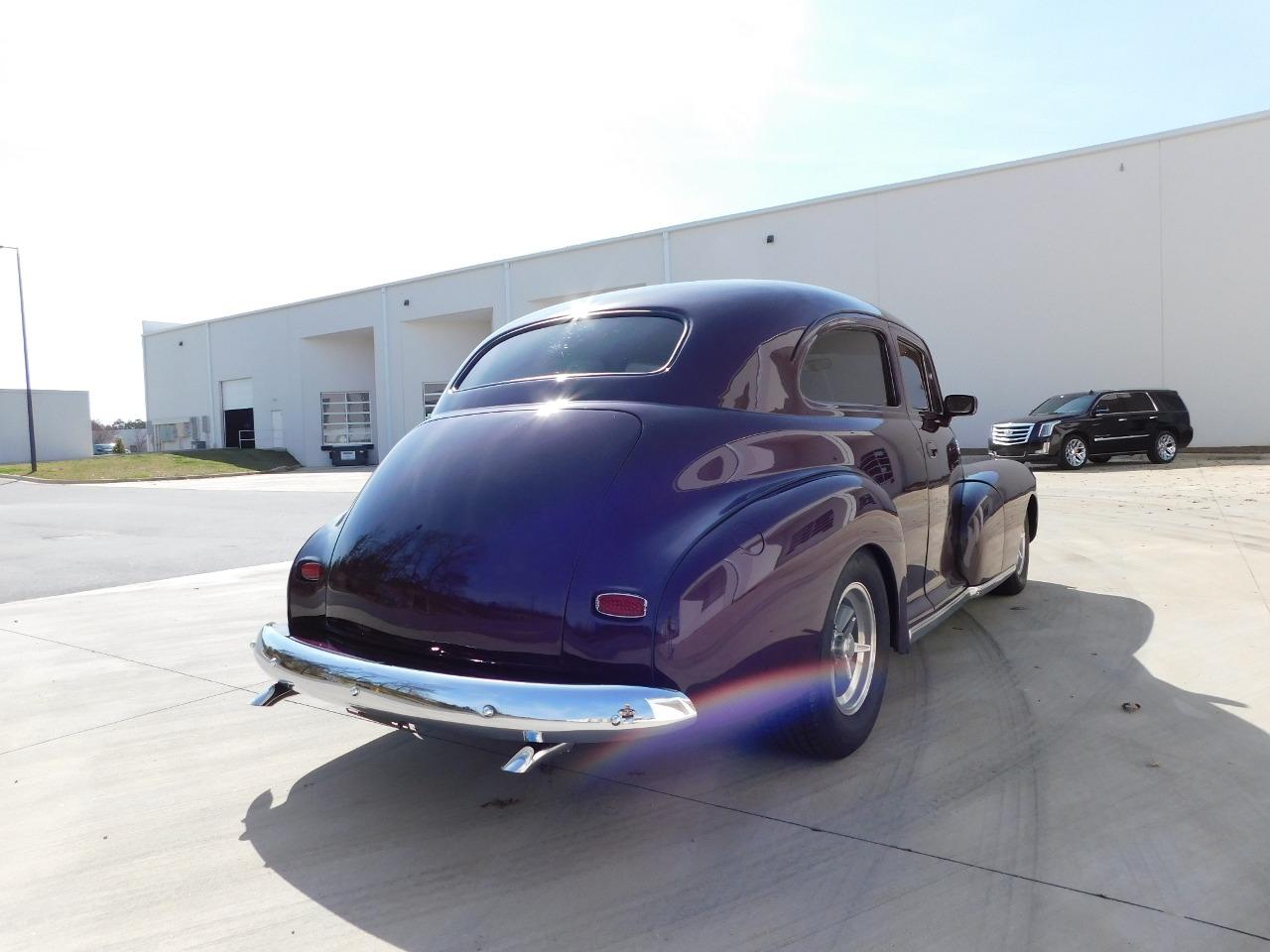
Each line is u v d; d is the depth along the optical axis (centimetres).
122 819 287
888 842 249
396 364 3212
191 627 560
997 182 2064
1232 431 1848
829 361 338
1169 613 482
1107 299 1955
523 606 240
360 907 229
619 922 216
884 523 305
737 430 276
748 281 337
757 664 249
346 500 1605
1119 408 1603
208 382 3947
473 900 230
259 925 223
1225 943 198
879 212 2216
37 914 231
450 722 232
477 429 287
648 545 238
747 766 307
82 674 457
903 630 328
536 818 277
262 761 334
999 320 2078
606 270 2667
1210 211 1838
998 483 471
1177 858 234
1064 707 347
